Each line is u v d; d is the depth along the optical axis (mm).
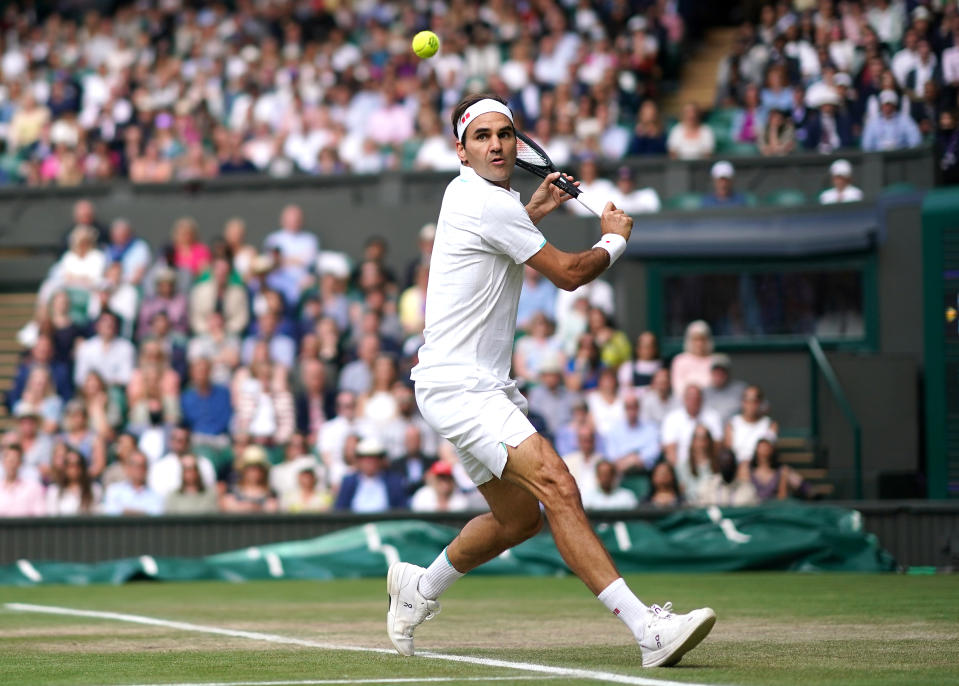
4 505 15625
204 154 23656
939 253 17047
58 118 25391
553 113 22062
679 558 13367
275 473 16109
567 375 17281
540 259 5840
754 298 18469
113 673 6012
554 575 13609
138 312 20391
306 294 19781
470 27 24906
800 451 17047
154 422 17844
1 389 21484
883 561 13273
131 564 13555
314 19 26953
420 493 15039
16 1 29516
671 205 19516
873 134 19453
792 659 6168
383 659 6453
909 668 5781
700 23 27109
